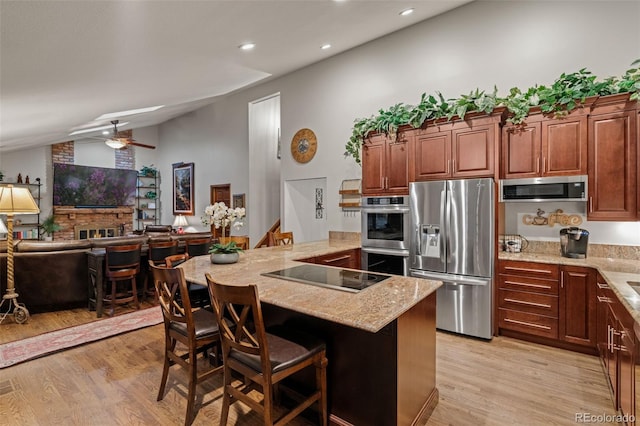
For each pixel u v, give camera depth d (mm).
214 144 8141
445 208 3506
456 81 4121
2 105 3816
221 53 4070
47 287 4172
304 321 2131
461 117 3461
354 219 5117
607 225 3252
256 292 1580
